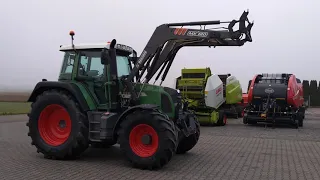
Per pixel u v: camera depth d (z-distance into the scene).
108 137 7.29
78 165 7.18
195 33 8.12
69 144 7.53
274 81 17.81
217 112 17.31
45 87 8.18
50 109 7.97
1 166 7.02
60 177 6.12
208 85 16.56
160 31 8.24
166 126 6.67
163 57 8.42
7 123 17.16
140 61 8.17
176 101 8.17
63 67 8.40
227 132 14.16
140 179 6.05
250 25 8.41
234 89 19.80
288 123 16.77
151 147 6.84
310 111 38.03
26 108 30.80
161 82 8.62
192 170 6.82
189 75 17.28
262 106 17.56
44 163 7.36
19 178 6.04
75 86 7.81
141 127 6.89
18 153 8.55
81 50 8.18
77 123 7.48
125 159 7.79
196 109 17.09
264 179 6.22
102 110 7.82
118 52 8.31
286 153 9.01
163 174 6.45
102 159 7.85
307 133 14.11
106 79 7.81
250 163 7.62
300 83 19.03
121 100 7.84
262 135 13.15
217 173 6.59
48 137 7.96
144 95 7.89
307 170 7.03
